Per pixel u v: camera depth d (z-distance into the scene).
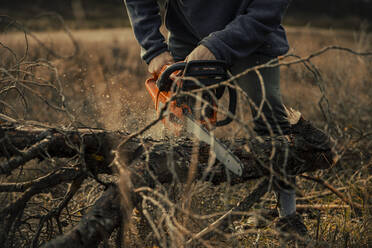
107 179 2.21
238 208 1.90
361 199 2.38
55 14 2.26
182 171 1.78
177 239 1.52
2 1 16.95
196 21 2.35
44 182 1.75
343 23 21.98
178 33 2.62
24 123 1.69
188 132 1.96
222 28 2.32
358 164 2.82
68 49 5.81
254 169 1.94
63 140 1.69
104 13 19.12
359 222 2.19
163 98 2.12
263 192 1.99
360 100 4.32
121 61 6.34
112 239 1.91
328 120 1.66
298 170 2.10
